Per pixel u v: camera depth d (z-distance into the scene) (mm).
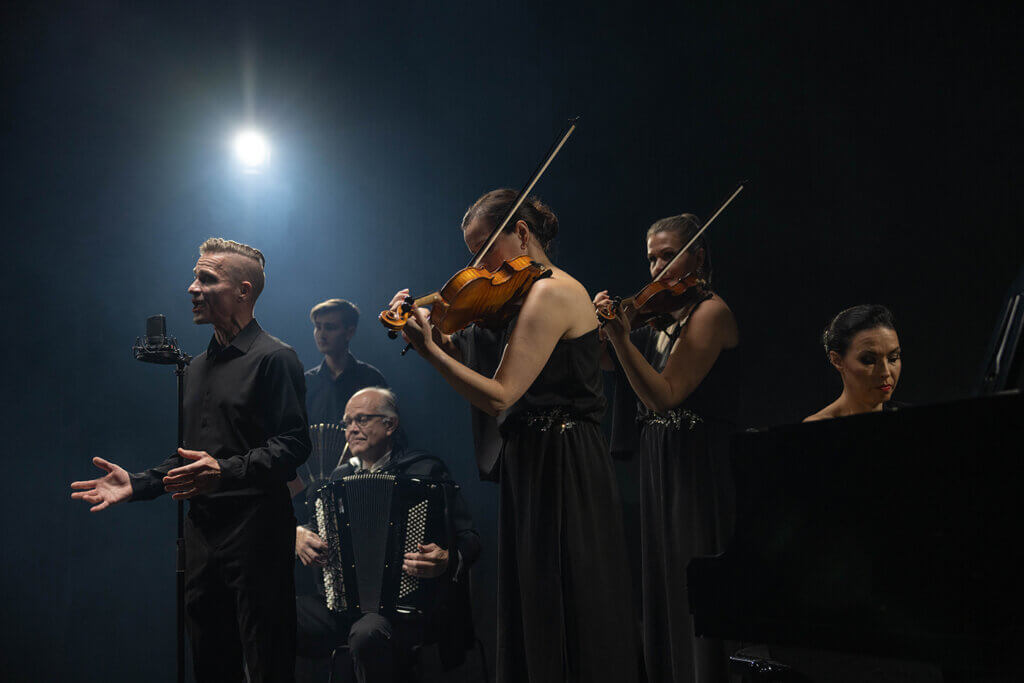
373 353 6930
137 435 6453
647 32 6410
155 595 6078
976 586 1387
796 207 5805
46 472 6254
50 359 6410
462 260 6895
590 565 2207
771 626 1595
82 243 6598
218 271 2961
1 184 6465
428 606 3523
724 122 6105
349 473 4012
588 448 2297
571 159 6531
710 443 3012
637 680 2201
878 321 2633
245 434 2865
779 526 1613
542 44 6742
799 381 5637
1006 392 1396
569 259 6395
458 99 6949
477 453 2480
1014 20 5273
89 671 5918
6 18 6543
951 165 5379
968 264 5277
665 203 6207
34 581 6066
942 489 1438
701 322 3037
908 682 2244
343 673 3904
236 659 2803
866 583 1495
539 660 2174
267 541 2766
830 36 5824
